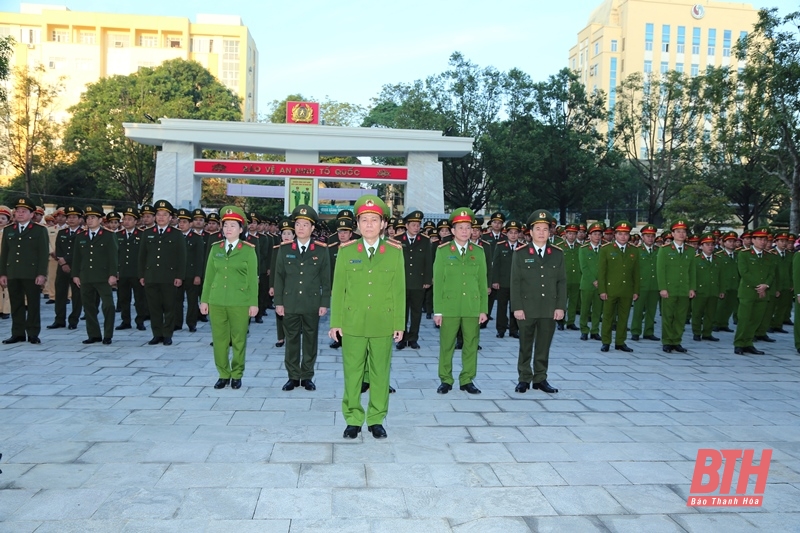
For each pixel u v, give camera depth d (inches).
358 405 203.2
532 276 266.7
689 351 393.1
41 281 348.8
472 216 269.7
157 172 919.0
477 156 1301.7
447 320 261.7
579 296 485.1
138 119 1344.7
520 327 268.5
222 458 178.9
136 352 336.5
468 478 168.9
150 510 145.3
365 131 949.2
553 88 1309.1
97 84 1443.2
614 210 1884.8
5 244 348.8
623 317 380.5
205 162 928.9
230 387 263.0
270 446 190.2
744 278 382.9
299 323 261.7
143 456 179.0
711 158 1352.1
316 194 957.8
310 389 262.2
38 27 2711.6
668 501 157.6
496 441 200.4
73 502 148.7
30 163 1398.9
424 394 262.1
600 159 1392.7
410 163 974.4
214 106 1535.4
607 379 299.6
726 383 296.5
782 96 774.5
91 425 205.8
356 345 202.5
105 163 1368.1
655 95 1476.4
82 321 460.1
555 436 206.8
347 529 138.4
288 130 940.0
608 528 142.5
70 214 418.3
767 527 145.3
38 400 235.0
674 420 229.6
